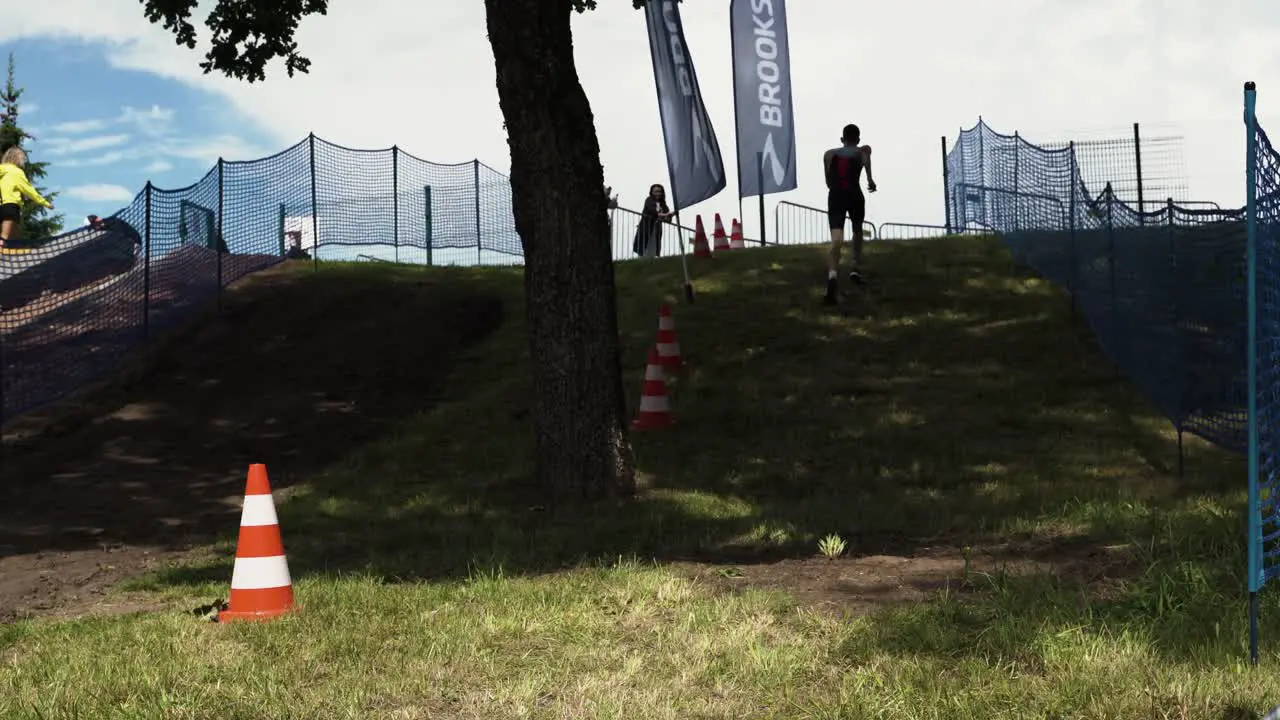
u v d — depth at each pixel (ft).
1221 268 29.48
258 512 19.34
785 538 25.40
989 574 19.65
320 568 24.21
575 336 32.65
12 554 27.91
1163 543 20.54
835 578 20.68
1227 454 33.45
